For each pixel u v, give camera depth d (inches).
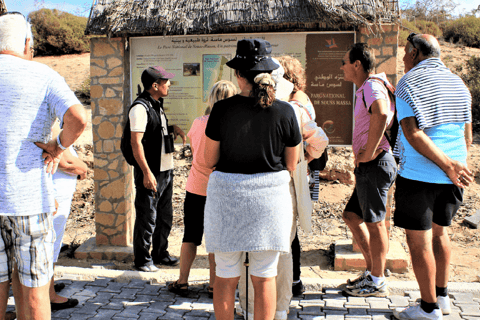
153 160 176.9
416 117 117.4
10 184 95.3
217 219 104.8
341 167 313.9
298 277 150.7
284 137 104.4
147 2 189.8
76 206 292.7
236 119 101.9
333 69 184.2
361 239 156.6
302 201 132.8
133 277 167.2
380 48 180.4
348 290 151.5
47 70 100.0
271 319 109.1
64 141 99.7
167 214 192.9
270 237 102.9
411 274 178.5
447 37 732.0
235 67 105.6
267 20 177.5
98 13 189.6
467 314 133.0
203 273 175.2
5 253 99.7
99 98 197.0
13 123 95.0
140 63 194.5
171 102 194.7
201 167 147.8
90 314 137.2
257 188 102.2
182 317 136.1
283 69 131.3
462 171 117.5
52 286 139.3
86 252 199.6
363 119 142.3
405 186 123.0
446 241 130.3
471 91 432.1
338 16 171.5
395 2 178.4
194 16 184.5
